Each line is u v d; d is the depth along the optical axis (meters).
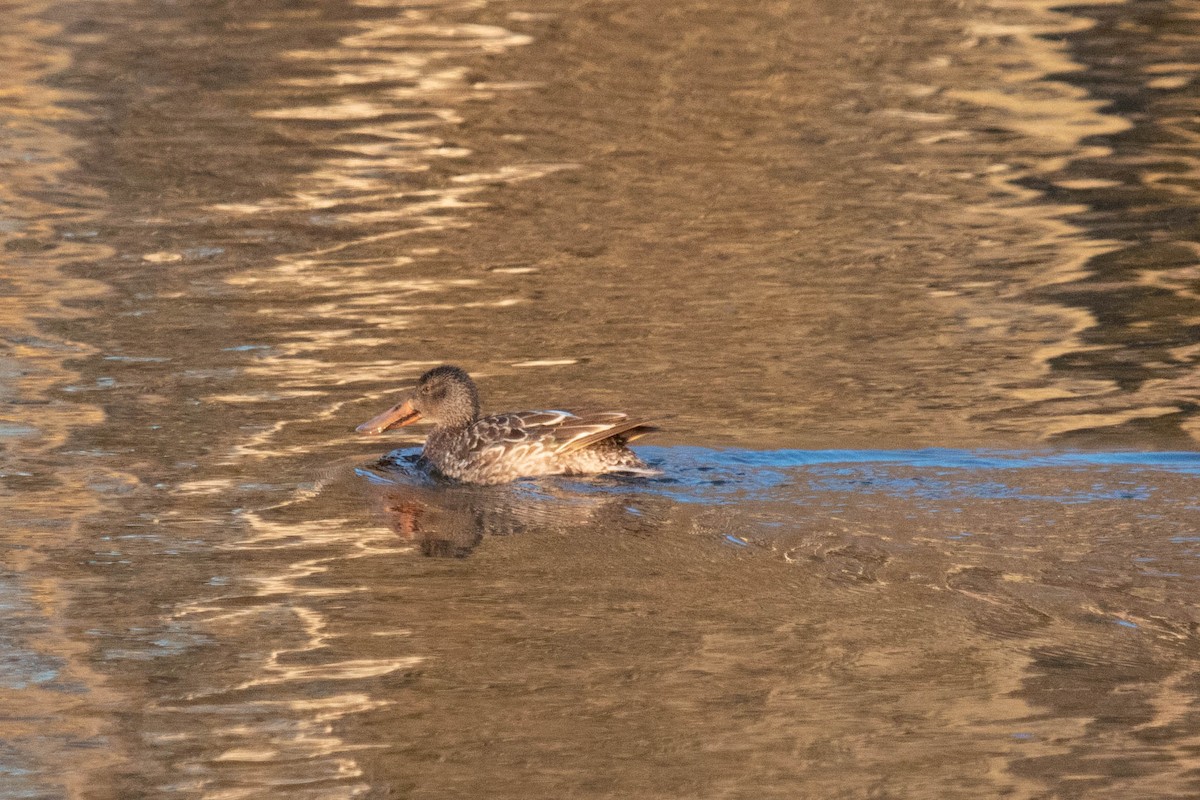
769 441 17.64
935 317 22.83
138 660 12.43
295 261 25.53
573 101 35.97
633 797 10.30
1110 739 10.95
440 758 10.84
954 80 37.31
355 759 10.88
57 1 45.62
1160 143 32.47
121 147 32.47
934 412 18.70
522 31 42.12
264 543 14.91
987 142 32.75
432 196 29.36
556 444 16.69
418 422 18.31
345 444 17.97
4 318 22.44
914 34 41.53
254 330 22.09
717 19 43.06
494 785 10.53
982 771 10.56
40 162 31.30
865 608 13.10
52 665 12.34
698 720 11.34
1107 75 37.53
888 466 16.64
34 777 10.66
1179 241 26.41
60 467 16.94
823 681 11.89
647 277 24.77
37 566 14.27
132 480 16.61
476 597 13.57
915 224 27.53
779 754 10.87
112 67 38.78
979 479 16.17
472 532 15.17
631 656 12.37
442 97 36.38
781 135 33.38
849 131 33.59
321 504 16.06
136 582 13.93
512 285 24.31
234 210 28.44
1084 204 28.62
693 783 10.48
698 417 18.61
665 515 15.38
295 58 39.59
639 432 16.95
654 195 29.41
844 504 15.53
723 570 14.00
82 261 25.36
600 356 21.11
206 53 40.28
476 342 21.70
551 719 11.41
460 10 44.41
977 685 11.74
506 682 11.98
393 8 44.91
